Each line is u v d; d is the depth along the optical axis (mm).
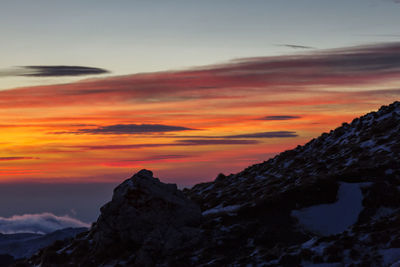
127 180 48094
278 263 35312
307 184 47344
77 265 46219
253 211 46438
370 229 36500
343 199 45031
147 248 42781
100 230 46781
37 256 54125
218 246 41719
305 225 43094
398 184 45656
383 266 31484
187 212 46594
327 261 33781
